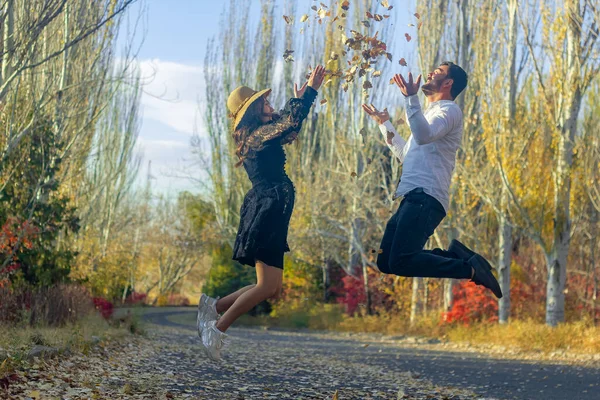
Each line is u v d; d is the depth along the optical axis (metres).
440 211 4.48
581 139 21.95
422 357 17.80
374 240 33.44
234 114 4.55
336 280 41.19
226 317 4.36
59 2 12.05
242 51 39.09
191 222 59.00
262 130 4.35
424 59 25.77
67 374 8.66
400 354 18.94
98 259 32.78
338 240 35.44
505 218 22.67
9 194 15.70
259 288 4.34
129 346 14.68
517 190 22.16
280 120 4.30
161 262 66.94
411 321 29.84
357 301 35.41
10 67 12.00
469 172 23.66
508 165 22.11
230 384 9.61
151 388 8.20
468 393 9.69
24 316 13.33
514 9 22.64
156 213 68.25
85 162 23.38
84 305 17.94
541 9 21.02
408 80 4.38
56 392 7.05
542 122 22.22
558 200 21.09
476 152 25.03
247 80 39.03
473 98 25.67
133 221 58.03
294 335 30.42
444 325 27.47
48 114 16.67
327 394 9.12
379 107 29.97
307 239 35.59
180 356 13.94
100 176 32.09
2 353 8.50
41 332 11.90
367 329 32.19
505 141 22.16
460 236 27.23
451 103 4.57
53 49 16.91
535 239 21.66
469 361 16.44
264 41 39.06
